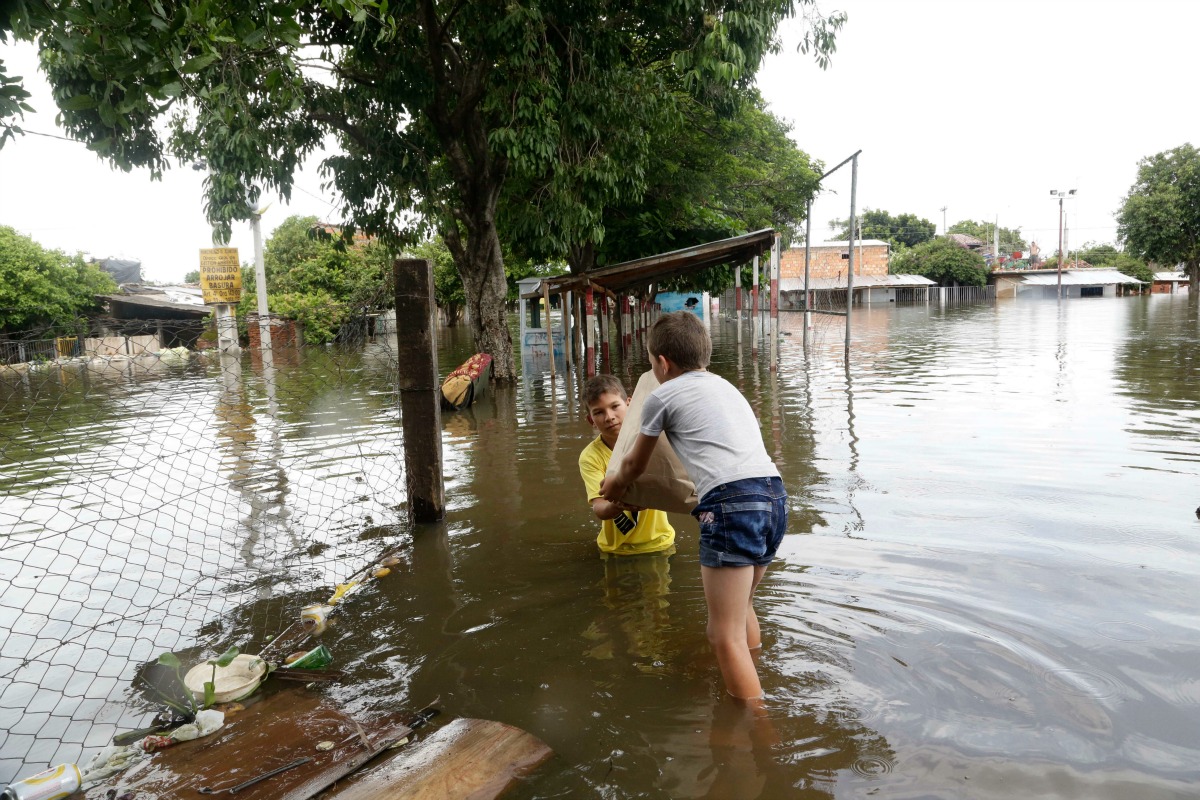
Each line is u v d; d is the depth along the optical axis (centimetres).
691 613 358
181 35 326
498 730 262
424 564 442
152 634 361
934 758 237
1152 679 278
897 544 432
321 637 352
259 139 1050
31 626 371
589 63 1137
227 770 247
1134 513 473
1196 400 881
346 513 554
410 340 502
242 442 832
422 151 1275
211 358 817
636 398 363
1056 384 1058
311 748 259
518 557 447
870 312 4153
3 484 675
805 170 2291
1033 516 474
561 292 1384
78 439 872
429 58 1188
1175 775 223
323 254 2912
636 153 1242
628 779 234
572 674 305
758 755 244
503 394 1248
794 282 5088
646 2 1173
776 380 1239
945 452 657
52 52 539
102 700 302
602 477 435
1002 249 7881
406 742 259
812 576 390
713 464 288
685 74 1173
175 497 609
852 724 259
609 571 419
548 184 1267
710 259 1733
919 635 321
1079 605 343
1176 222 4888
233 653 313
